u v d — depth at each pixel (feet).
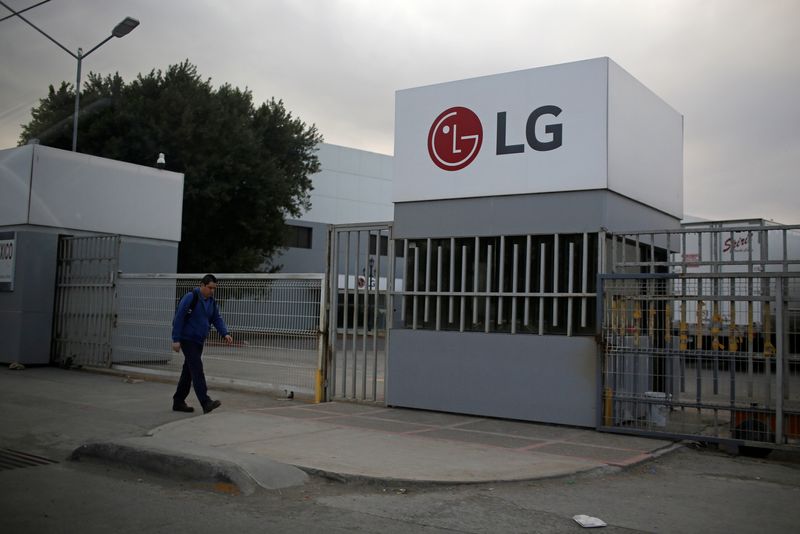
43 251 48.06
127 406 32.35
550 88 30.01
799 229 25.62
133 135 83.87
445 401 31.81
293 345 36.52
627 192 30.42
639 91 31.94
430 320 33.04
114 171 50.93
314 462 21.09
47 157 47.80
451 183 32.40
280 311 37.19
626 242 30.58
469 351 31.35
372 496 18.58
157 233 53.01
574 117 29.35
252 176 92.12
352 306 36.70
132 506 17.38
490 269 31.40
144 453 20.89
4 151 49.11
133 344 44.50
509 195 30.83
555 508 17.66
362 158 126.62
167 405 32.81
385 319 34.19
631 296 27.50
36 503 17.52
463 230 32.01
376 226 34.58
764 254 26.71
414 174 33.53
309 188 107.45
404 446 24.11
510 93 31.04
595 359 28.22
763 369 24.80
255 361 37.99
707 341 26.05
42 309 48.21
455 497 18.52
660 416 27.81
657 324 27.35
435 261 33.17
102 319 46.14
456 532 15.72
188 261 93.66
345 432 26.37
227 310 39.55
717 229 26.89
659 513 17.47
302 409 32.12
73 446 24.08
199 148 88.22
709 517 17.25
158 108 86.12
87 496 18.24
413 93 33.81
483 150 31.60
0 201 49.26
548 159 29.86
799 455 25.30
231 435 25.22
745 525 16.67
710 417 32.14
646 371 28.09
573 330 29.22
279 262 114.21
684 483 20.75
